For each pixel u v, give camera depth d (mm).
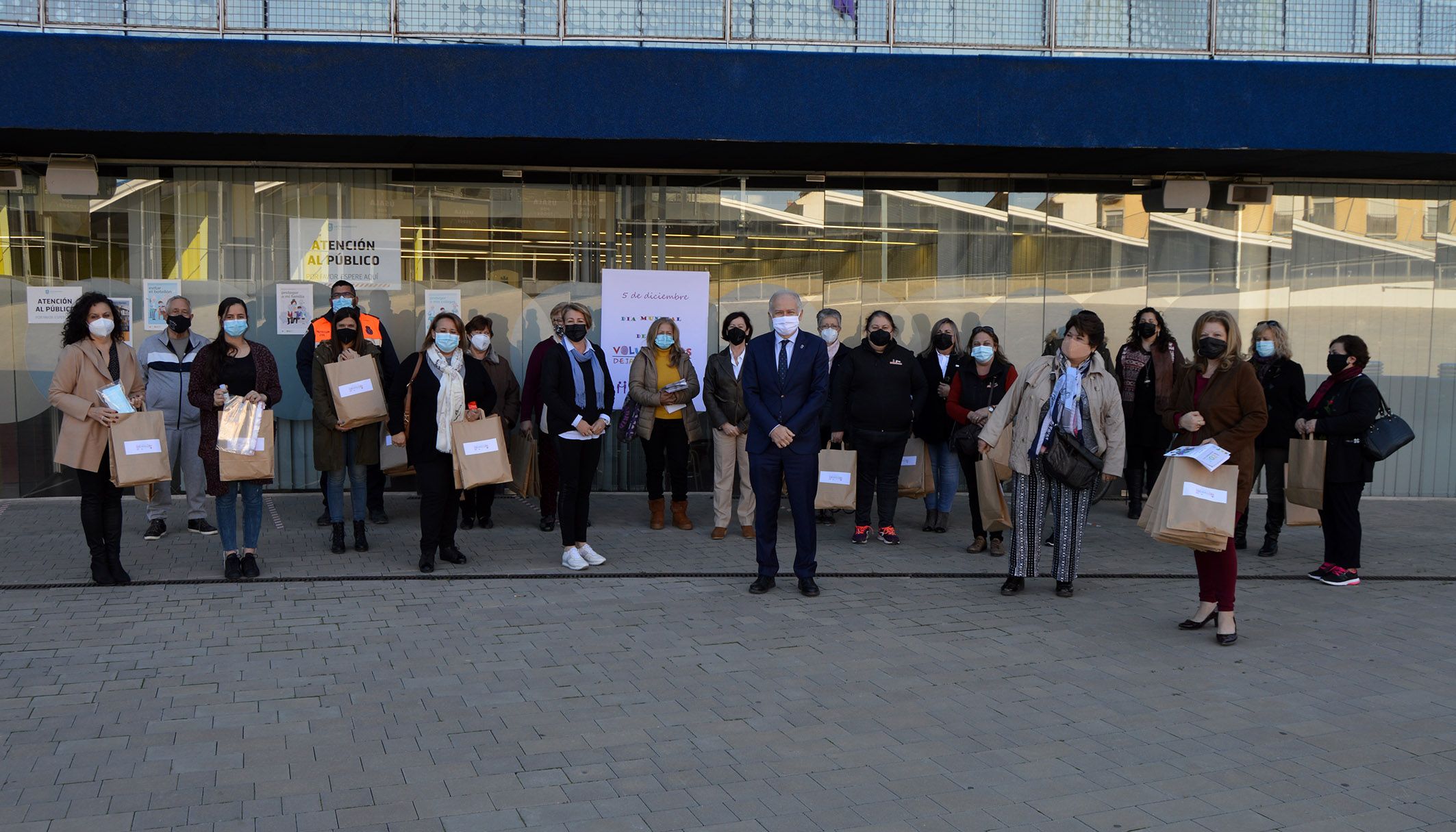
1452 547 9422
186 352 9031
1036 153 10219
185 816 3969
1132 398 10586
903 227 11695
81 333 7199
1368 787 4391
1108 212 11883
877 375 9031
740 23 9961
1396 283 12180
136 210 10789
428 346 7828
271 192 10953
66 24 9430
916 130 9430
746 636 6391
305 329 11047
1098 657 6090
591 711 5129
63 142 9680
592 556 8117
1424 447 12258
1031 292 11836
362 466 8500
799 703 5281
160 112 8922
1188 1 10188
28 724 4852
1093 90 9516
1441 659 6145
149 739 4711
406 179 11086
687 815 4043
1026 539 7441
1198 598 7312
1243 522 9266
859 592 7480
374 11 9688
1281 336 8961
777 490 7398
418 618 6652
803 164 11078
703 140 9422
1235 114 9602
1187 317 12008
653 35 9930
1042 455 7305
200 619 6555
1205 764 4602
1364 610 7230
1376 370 12195
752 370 7332
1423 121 9703
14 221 10562
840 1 10023
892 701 5336
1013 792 4297
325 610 6805
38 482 10680
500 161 10945
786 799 4191
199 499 9047
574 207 11336
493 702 5238
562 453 7930
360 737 4770
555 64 9172
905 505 11312
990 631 6570
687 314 10922
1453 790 4371
